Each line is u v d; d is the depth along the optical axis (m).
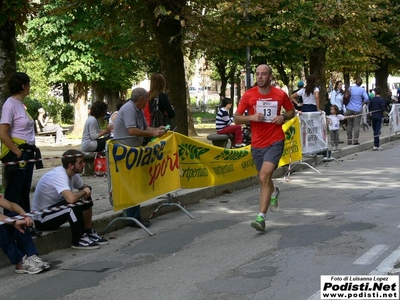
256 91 7.95
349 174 13.13
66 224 8.04
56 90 47.81
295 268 6.18
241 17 15.53
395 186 11.09
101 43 25.30
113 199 8.01
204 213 9.63
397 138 21.94
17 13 9.70
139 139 8.60
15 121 7.23
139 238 8.16
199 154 10.20
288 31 19.94
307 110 15.42
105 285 6.08
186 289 5.74
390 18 27.31
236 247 7.25
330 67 31.39
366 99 18.75
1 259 6.94
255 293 5.48
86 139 12.89
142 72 40.16
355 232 7.58
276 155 7.88
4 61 10.21
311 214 8.91
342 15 20.55
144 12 14.48
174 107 14.12
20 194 7.39
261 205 7.84
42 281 6.36
